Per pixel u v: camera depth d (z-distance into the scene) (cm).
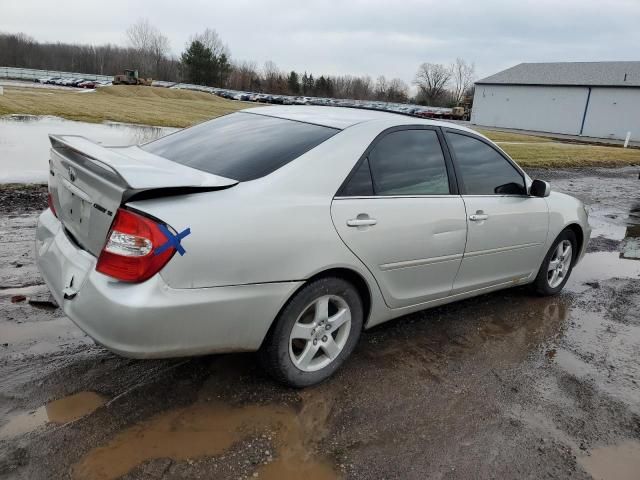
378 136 332
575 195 1212
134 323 235
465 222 374
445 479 250
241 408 287
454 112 6669
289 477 242
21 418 262
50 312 376
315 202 288
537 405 320
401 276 340
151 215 238
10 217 609
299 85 10131
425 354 370
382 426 285
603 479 262
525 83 5278
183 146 346
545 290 493
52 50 11756
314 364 311
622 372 371
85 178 264
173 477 235
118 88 4850
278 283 272
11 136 1358
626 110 4569
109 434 257
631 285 566
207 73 8812
